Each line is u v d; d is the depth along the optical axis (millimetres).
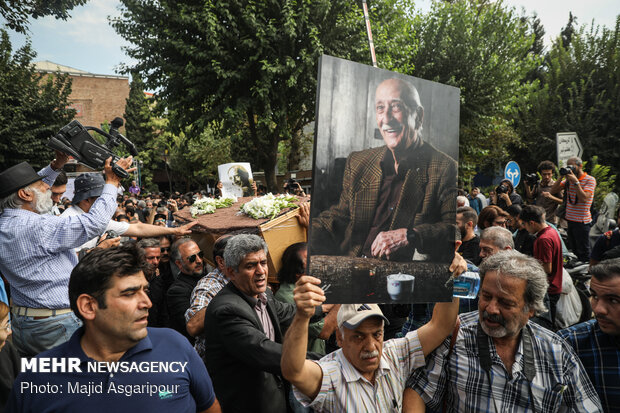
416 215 1687
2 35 18812
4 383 2051
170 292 3529
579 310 4211
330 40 13883
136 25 14539
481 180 28109
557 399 1859
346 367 1930
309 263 1510
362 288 1592
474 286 1974
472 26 19219
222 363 2369
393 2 15953
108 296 1596
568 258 5684
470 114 19062
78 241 2756
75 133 2906
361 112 1568
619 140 19516
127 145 3113
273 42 13711
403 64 16688
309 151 26609
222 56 13430
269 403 2398
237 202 4535
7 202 2709
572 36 22344
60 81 20547
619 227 4551
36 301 2672
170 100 14945
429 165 1708
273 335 2727
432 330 2010
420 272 1698
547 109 21734
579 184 6652
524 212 4324
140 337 1650
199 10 13406
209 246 3809
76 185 3617
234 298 2445
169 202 7543
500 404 1882
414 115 1676
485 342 1949
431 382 2006
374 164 1593
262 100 14227
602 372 2107
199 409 1900
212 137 29094
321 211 1508
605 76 20703
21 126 18703
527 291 1838
